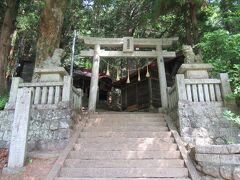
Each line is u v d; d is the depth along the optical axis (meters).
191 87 7.16
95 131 7.09
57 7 10.09
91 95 10.14
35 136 6.50
